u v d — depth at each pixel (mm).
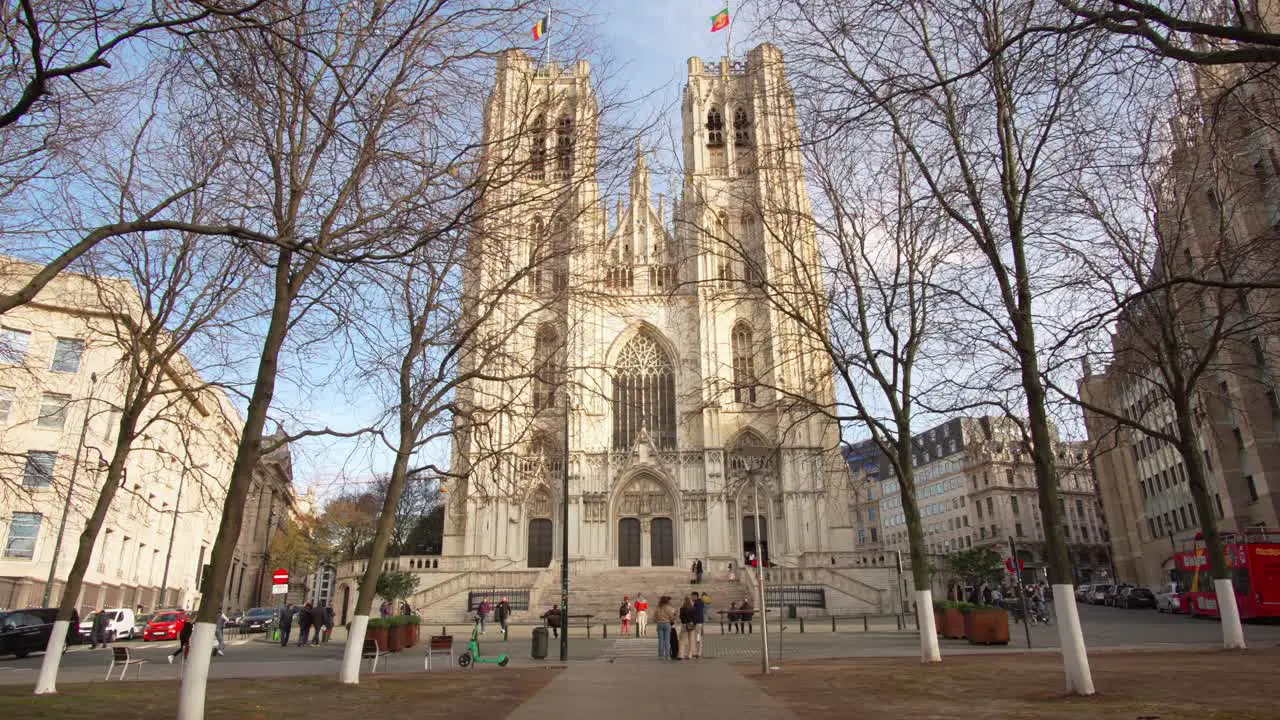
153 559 65812
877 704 15320
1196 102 16016
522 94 18438
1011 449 30656
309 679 22656
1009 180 19500
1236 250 23953
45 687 19781
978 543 116312
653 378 73188
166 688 20656
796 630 44344
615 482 68000
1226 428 59781
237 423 62750
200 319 22531
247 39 14234
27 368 32125
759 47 20344
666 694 17828
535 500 68375
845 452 34844
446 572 61781
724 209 68750
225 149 17250
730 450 68000
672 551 67875
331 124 14766
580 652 34031
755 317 69250
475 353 26422
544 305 24719
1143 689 16469
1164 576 76188
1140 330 28688
